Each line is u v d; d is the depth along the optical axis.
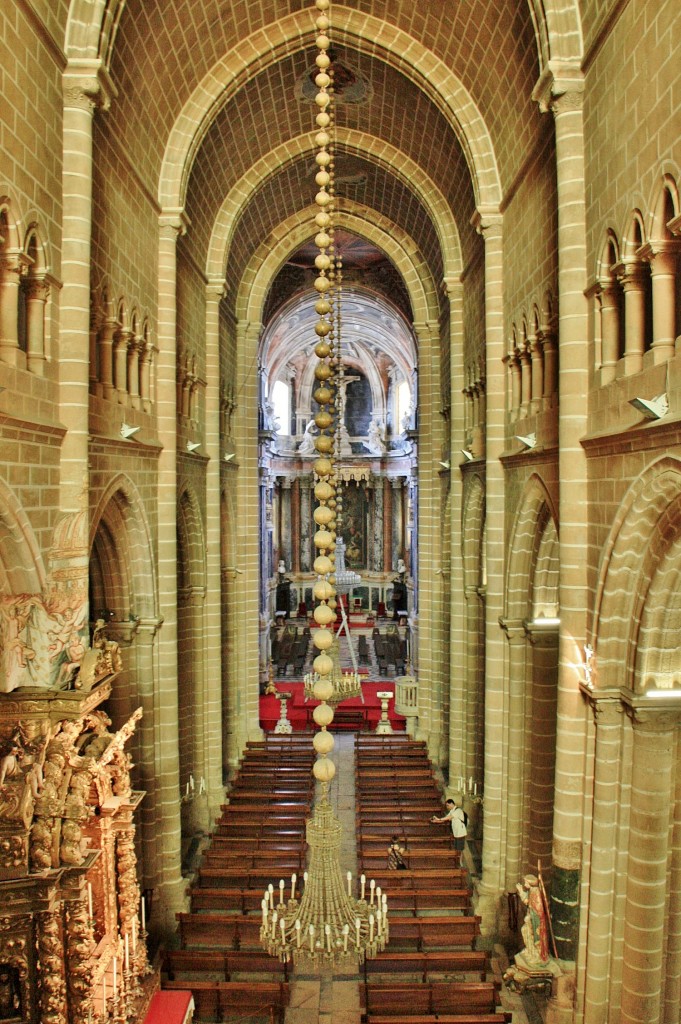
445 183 22.33
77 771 10.75
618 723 11.96
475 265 21.28
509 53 15.17
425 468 29.62
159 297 17.88
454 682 23.72
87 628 11.49
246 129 21.34
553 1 12.34
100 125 13.43
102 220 13.79
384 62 18.66
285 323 46.97
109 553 16.33
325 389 8.10
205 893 17.33
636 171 10.35
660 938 11.75
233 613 28.17
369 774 25.03
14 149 9.95
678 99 9.05
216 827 21.31
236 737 28.41
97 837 12.43
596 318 12.10
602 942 12.12
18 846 10.25
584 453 12.53
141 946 13.62
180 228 18.11
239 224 25.70
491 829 18.11
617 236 11.08
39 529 10.77
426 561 29.69
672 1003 11.98
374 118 22.34
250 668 29.95
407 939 15.85
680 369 9.13
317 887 7.79
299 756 27.95
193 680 22.98
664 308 9.97
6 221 9.91
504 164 17.58
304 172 25.94
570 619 12.59
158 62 15.52
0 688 10.53
